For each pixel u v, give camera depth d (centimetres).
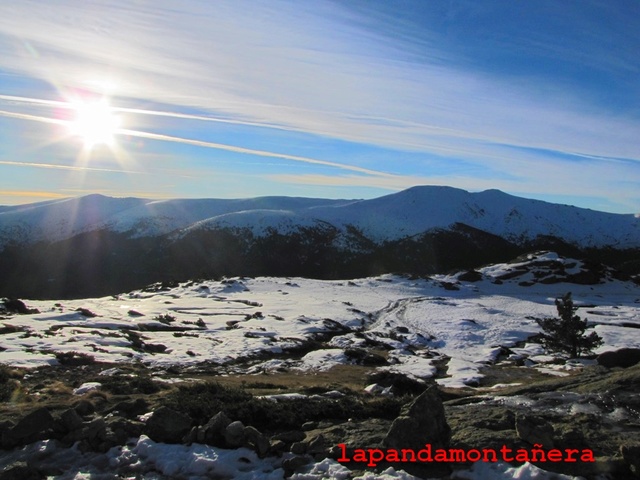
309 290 8750
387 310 7025
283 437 904
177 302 6919
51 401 1248
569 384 1266
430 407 853
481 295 8631
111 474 798
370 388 2250
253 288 8775
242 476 791
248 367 3412
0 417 992
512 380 3144
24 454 862
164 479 788
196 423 961
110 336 3962
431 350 4719
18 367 2592
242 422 1005
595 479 763
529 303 7750
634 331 5306
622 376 1211
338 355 3916
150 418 927
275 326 5350
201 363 3391
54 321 4531
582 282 9731
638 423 960
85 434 894
